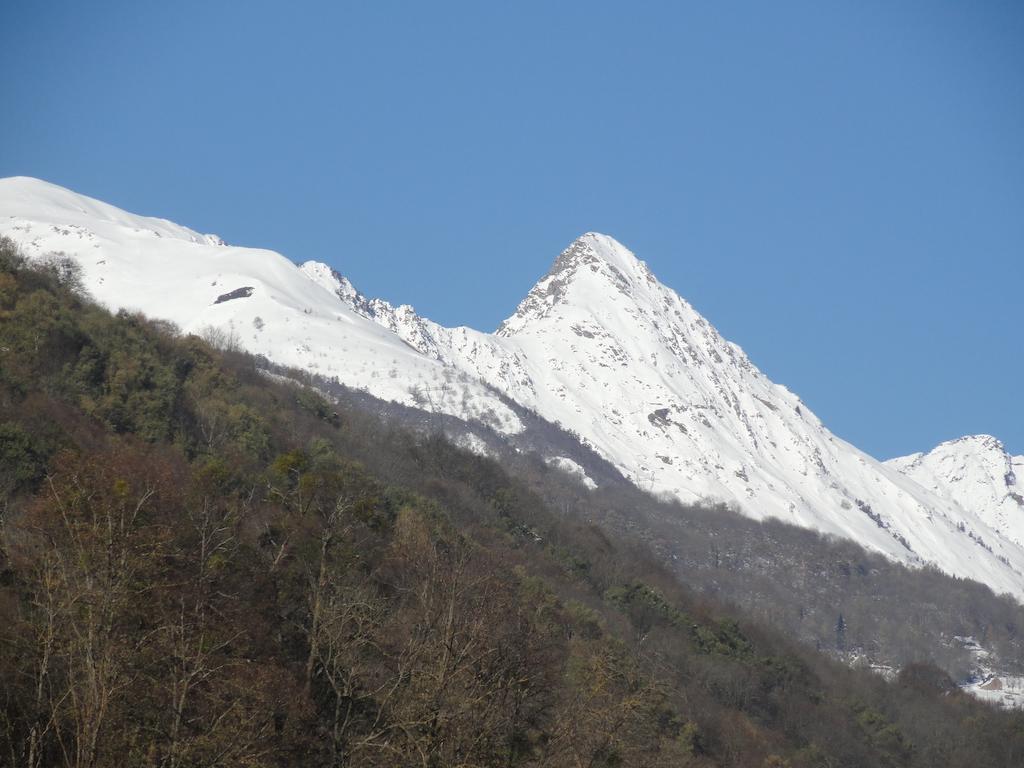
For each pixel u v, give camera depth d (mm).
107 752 90812
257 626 118875
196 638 103375
